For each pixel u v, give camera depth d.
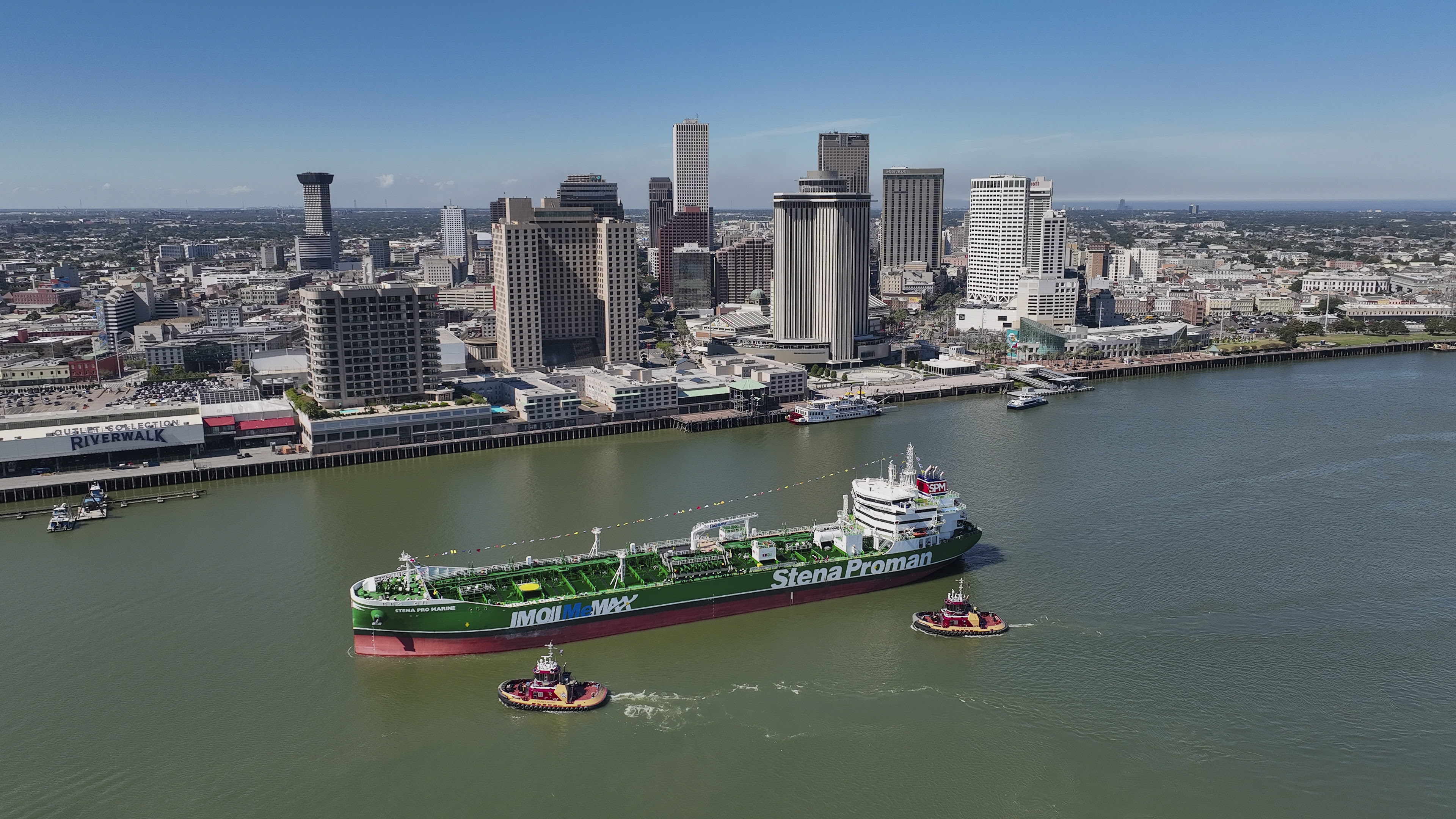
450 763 156.00
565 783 151.50
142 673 181.12
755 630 199.62
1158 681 177.25
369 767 154.75
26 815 143.12
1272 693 172.62
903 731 163.62
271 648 190.50
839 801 147.25
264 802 146.50
